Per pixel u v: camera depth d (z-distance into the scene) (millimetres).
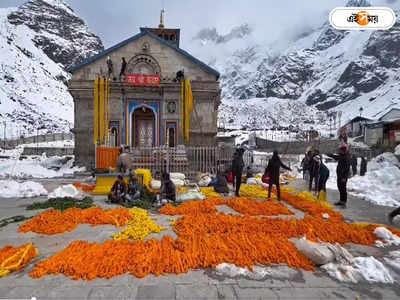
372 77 162750
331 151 33406
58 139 54188
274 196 8680
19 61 116500
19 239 4680
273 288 3215
